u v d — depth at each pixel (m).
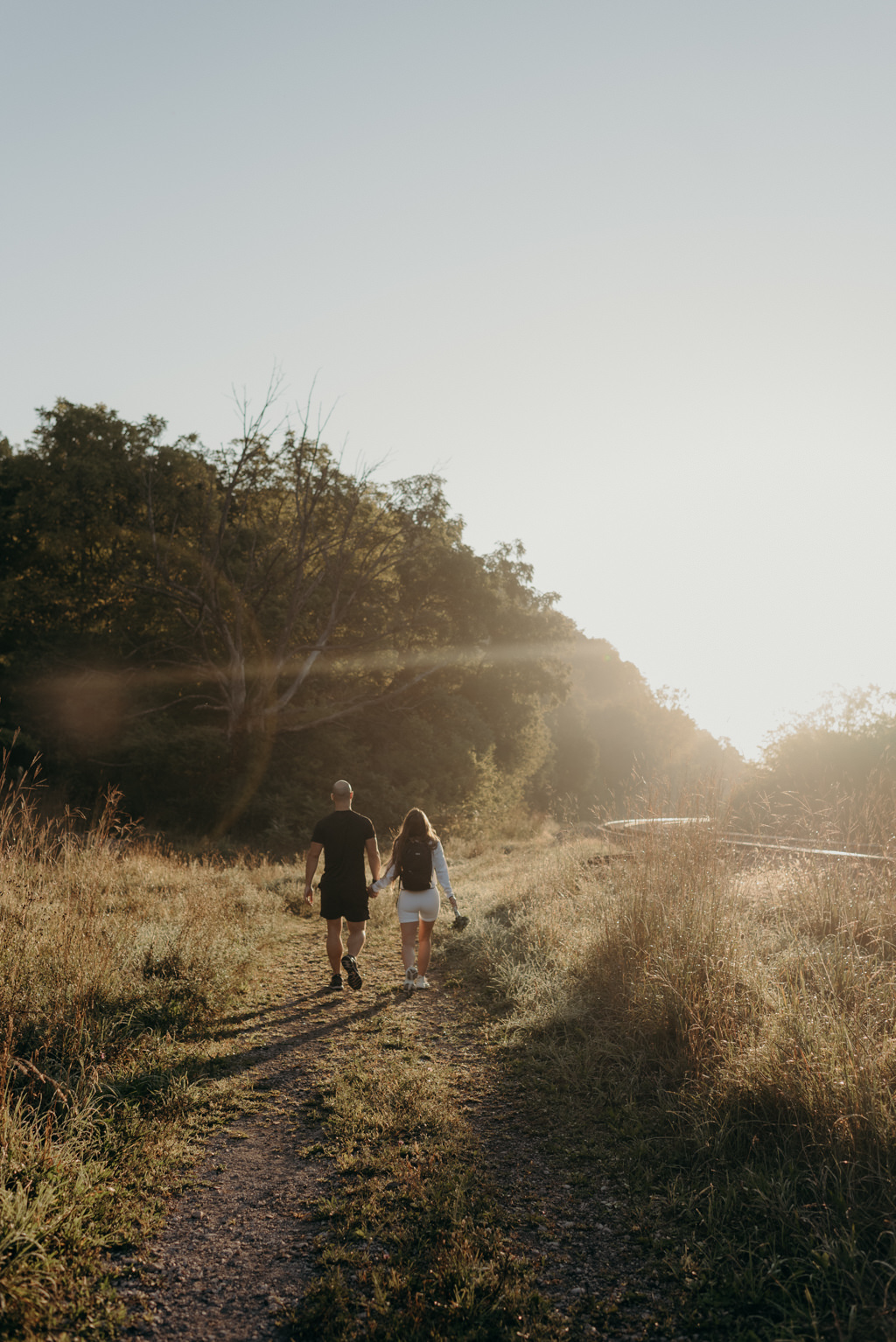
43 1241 2.75
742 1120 3.53
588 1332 2.40
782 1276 2.62
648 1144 3.56
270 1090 4.29
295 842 18.42
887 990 4.39
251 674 22.44
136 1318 2.47
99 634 24.09
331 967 6.64
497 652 27.30
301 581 21.92
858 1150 3.11
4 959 5.15
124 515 22.88
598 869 8.70
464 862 15.73
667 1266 2.72
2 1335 2.35
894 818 6.73
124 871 9.66
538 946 6.94
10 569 25.14
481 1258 2.77
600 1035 4.83
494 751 29.30
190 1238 2.92
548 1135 3.73
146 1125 3.74
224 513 21.55
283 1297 2.58
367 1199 3.16
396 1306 2.53
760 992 4.52
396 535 23.62
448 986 6.38
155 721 21.86
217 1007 5.64
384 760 23.38
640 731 68.25
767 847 7.89
